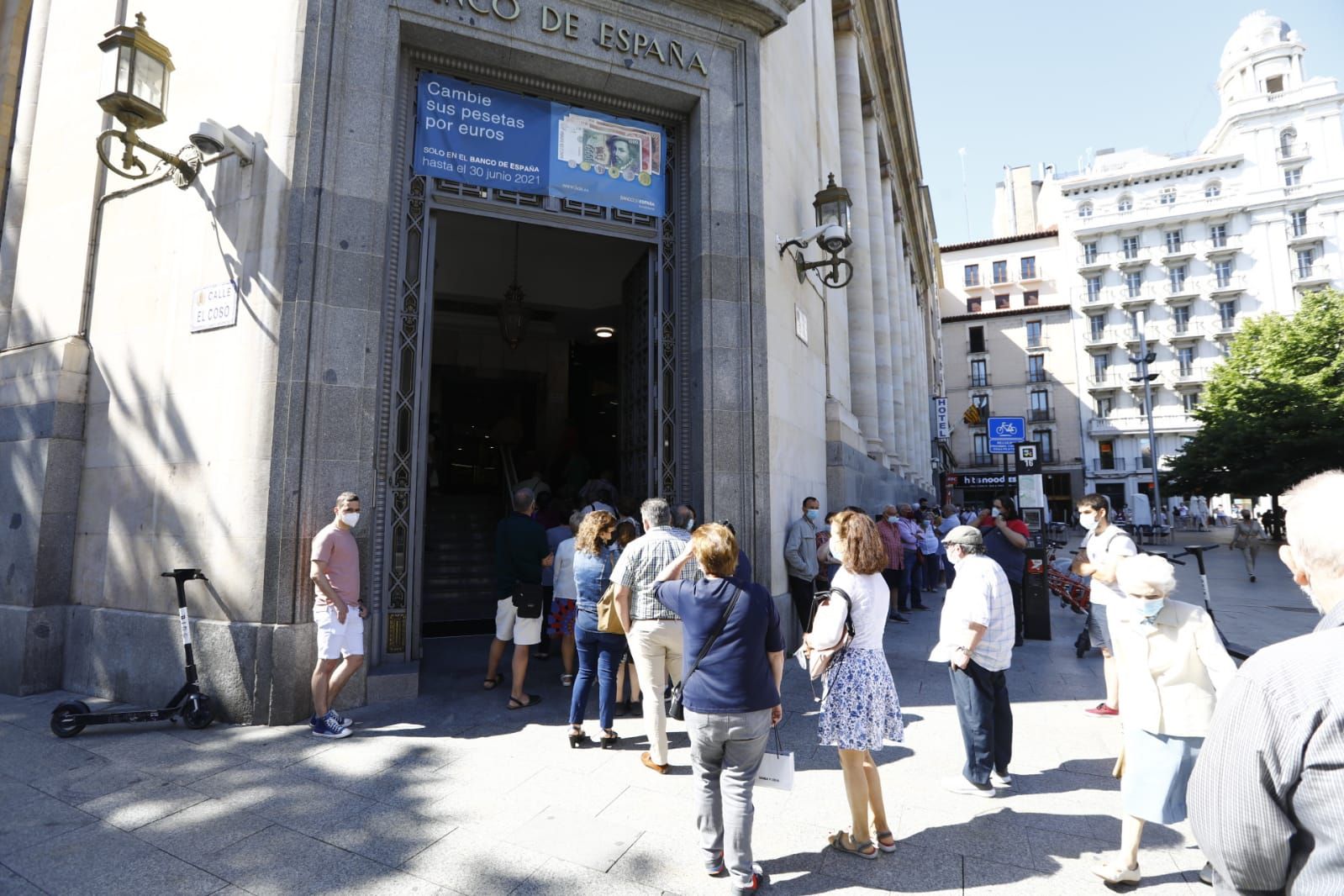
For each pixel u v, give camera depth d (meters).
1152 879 2.83
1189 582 14.18
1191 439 30.28
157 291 5.53
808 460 8.45
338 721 4.40
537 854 2.98
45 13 6.84
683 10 6.58
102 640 5.28
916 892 2.73
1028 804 3.55
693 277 6.62
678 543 4.13
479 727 4.65
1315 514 1.28
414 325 5.70
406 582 5.50
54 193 6.33
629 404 7.89
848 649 3.09
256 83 5.27
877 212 16.45
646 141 6.77
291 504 4.75
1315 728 1.09
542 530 5.35
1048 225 56.97
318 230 5.00
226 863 2.88
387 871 2.83
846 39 14.39
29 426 5.78
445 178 5.88
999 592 3.69
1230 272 44.75
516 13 5.86
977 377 50.94
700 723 2.72
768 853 3.04
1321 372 26.98
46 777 3.74
